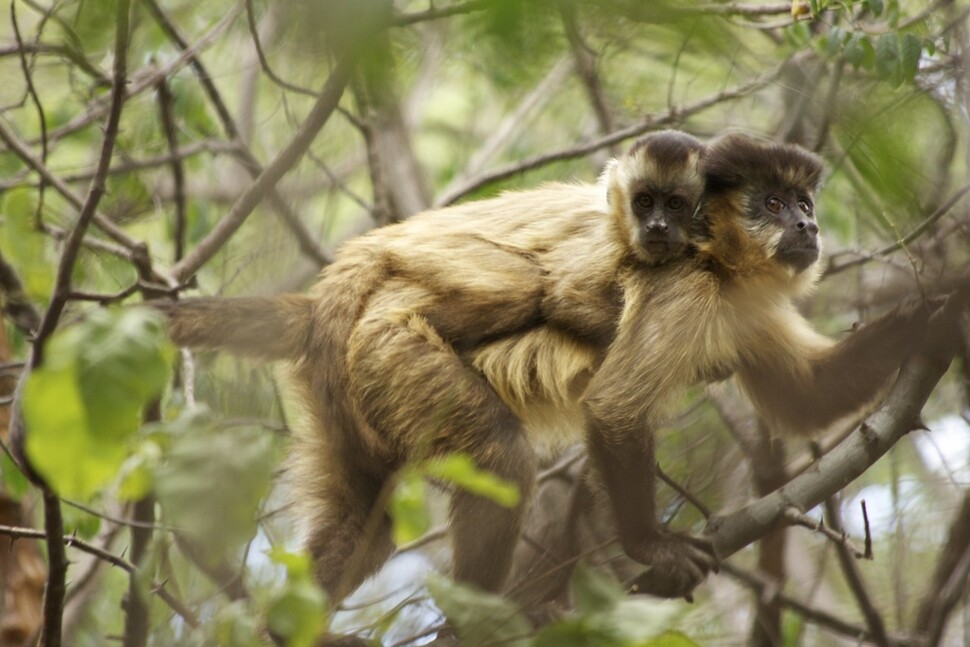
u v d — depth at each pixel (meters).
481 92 20.92
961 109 11.27
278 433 12.22
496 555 10.69
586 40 11.20
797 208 12.51
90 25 10.92
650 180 12.18
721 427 14.41
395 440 11.26
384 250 12.12
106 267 14.52
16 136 13.95
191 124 16.88
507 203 12.75
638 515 10.91
